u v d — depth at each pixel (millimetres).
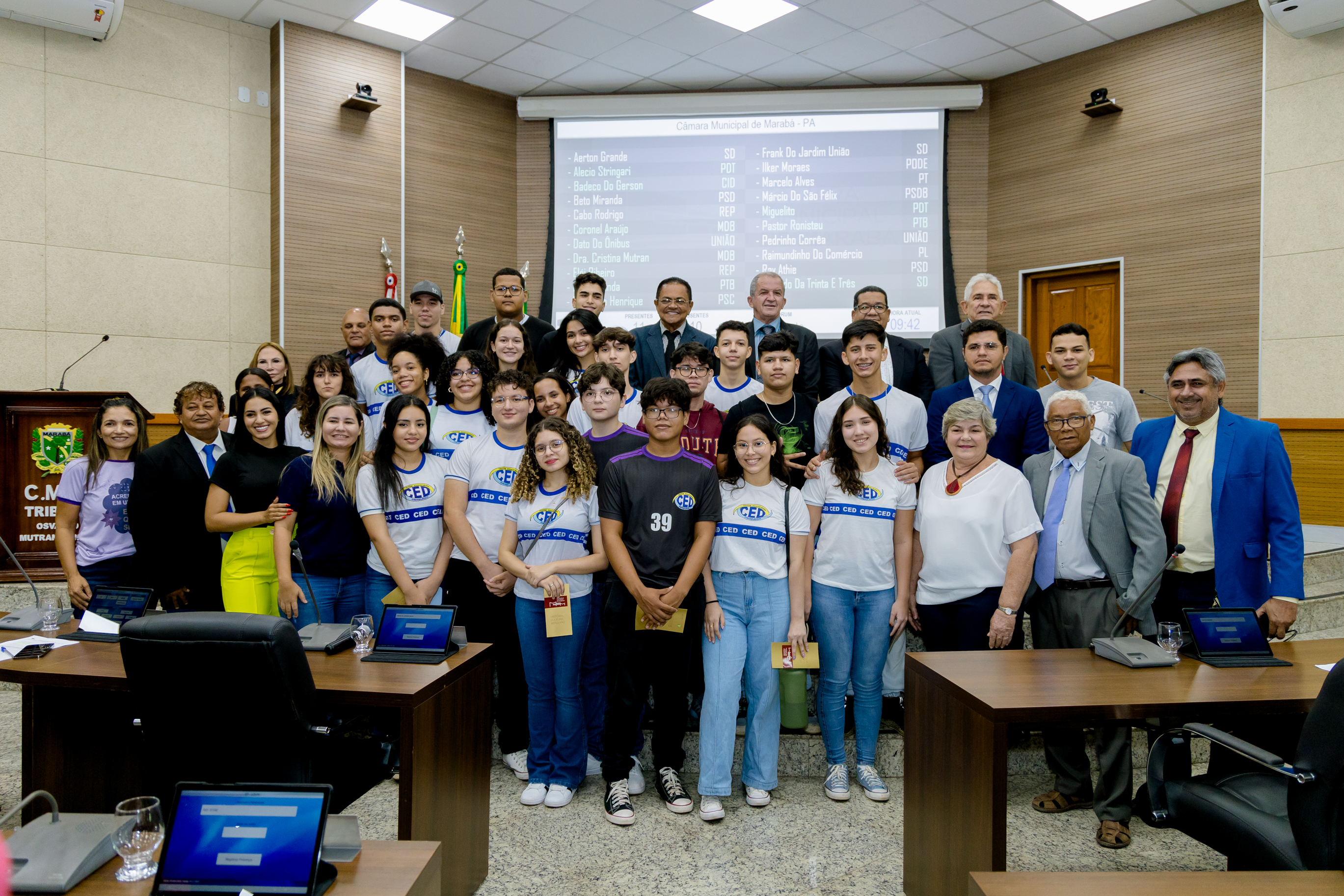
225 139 5898
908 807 2176
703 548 2549
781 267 6773
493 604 2920
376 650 2193
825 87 6871
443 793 1999
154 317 5680
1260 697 1846
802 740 3023
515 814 2641
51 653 2215
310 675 1513
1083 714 1766
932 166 6719
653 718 2932
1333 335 5328
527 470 2662
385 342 3738
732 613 2670
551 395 2957
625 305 6867
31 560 4172
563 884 2215
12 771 2902
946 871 1950
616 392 2871
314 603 2508
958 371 3783
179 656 1439
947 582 2627
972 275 6832
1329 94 5316
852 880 2248
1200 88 5824
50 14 5109
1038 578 2621
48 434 4180
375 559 2768
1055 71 6461
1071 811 2707
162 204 5691
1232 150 5703
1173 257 5961
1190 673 2037
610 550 2545
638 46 6184
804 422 3121
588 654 2953
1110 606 2510
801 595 2660
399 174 6418
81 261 5438
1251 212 5637
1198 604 2604
